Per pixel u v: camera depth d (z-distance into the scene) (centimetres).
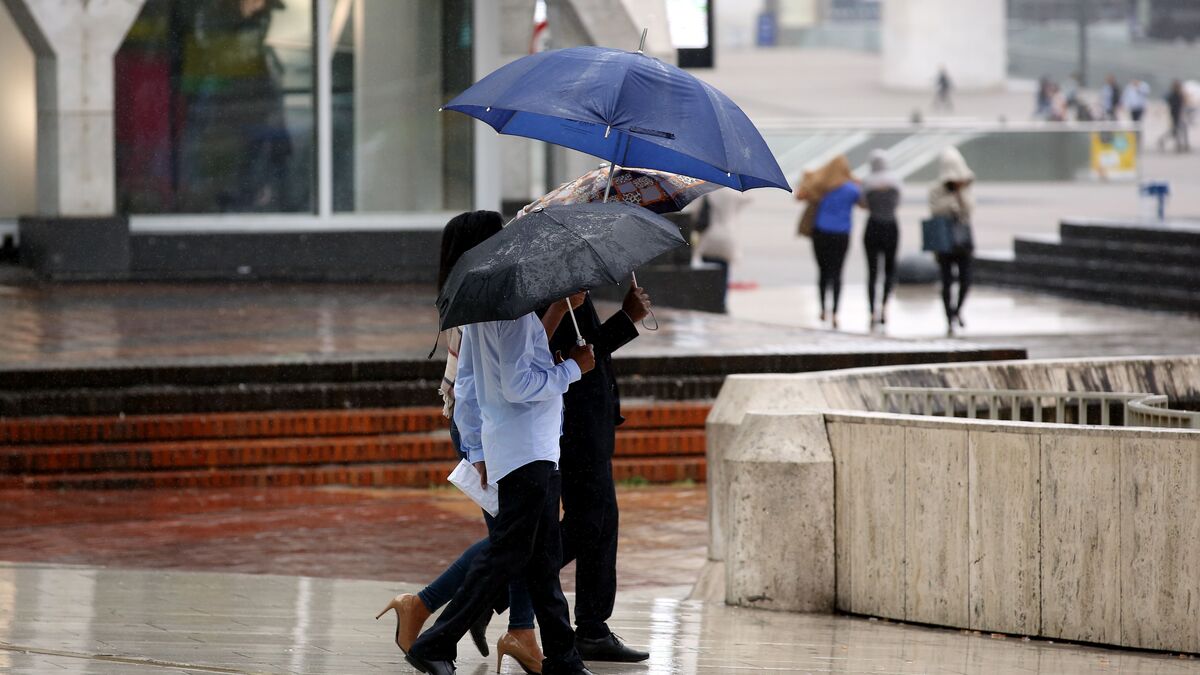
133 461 3394
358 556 2698
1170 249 6612
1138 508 1983
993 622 2086
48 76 5625
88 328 4312
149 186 5859
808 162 12119
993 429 2073
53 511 3106
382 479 3441
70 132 5616
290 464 3459
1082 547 2022
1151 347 5219
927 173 12212
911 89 18212
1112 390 2770
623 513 3159
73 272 5612
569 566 2669
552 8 5934
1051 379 2738
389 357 3659
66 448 3397
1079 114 16162
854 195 5775
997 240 9069
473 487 1689
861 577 2211
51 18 5550
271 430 3497
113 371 3519
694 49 5906
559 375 1622
